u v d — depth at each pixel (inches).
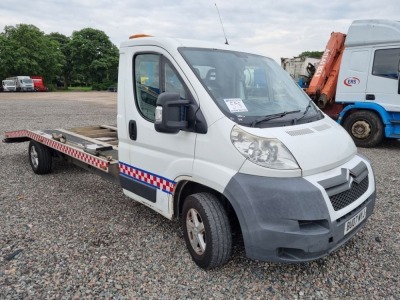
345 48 369.1
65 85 3184.1
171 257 137.3
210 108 119.4
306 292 117.0
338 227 108.3
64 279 122.9
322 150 116.8
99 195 209.3
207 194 125.6
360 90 363.3
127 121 156.1
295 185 106.2
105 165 175.2
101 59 2999.5
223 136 114.8
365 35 352.2
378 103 353.1
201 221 125.5
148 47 144.2
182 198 141.3
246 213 108.0
